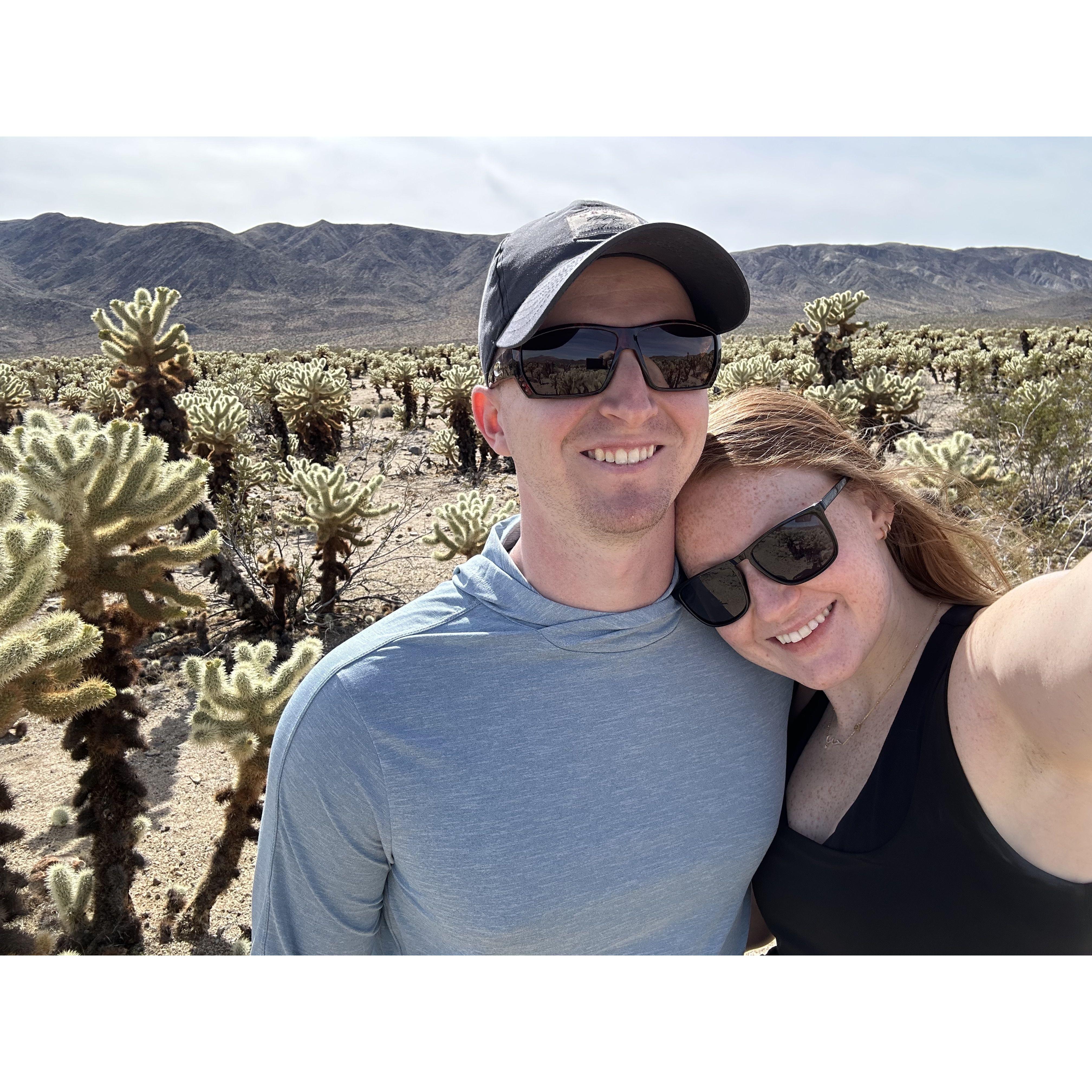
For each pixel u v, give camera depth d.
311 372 15.30
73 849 4.30
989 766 1.19
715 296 1.31
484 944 1.30
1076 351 25.97
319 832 1.34
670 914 1.38
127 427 3.79
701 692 1.41
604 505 1.27
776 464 1.35
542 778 1.29
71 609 3.68
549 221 1.35
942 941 1.29
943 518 1.52
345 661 1.33
